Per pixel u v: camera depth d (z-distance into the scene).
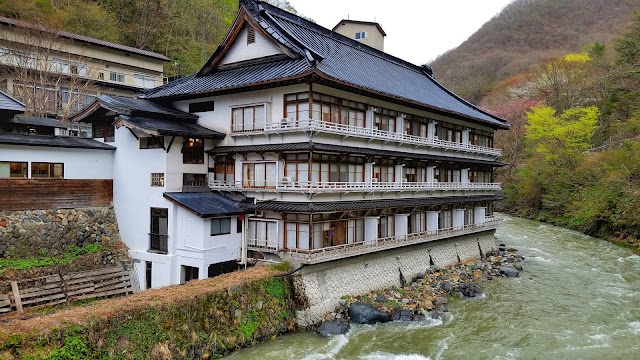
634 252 43.59
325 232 27.88
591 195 54.62
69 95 45.81
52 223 26.56
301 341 22.80
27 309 22.55
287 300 24.34
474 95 124.62
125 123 27.28
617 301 29.69
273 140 27.95
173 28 72.50
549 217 63.06
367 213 31.03
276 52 30.38
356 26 55.41
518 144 78.56
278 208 26.62
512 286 33.38
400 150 34.34
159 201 28.09
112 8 66.31
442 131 40.53
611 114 67.50
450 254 39.47
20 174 25.69
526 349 22.42
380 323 25.45
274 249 27.16
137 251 28.94
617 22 132.50
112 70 53.22
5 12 48.00
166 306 19.56
